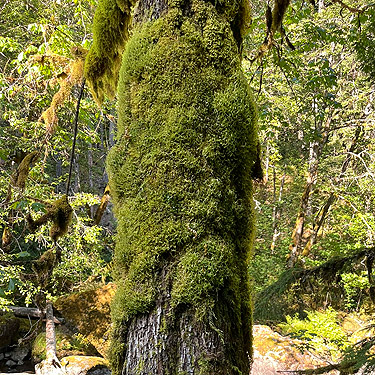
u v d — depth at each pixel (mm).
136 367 943
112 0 1349
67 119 5629
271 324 5672
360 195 10336
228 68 1079
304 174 12055
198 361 906
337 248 8852
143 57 1071
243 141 1062
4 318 6652
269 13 1898
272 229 11820
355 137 10195
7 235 4992
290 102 7988
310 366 4633
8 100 5211
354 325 5246
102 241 7148
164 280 966
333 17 6953
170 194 998
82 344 6441
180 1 1083
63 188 10562
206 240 982
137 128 1060
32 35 6641
